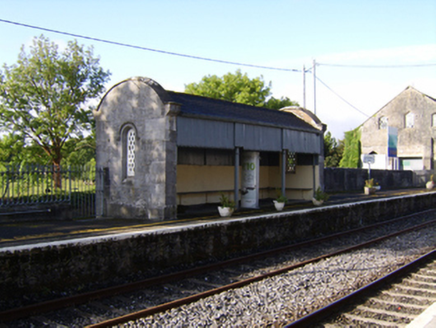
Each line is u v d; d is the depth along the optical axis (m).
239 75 38.31
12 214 12.44
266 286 8.06
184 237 10.01
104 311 6.77
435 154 40.53
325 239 13.23
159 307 6.61
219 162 16.83
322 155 21.02
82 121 23.56
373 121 44.34
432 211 21.70
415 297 7.32
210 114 14.62
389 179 35.62
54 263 7.72
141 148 14.08
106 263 8.49
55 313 6.62
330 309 6.49
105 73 24.98
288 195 21.84
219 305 6.91
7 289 7.10
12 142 22.48
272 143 17.48
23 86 22.81
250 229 11.77
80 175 14.41
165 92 13.73
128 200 14.45
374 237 14.11
